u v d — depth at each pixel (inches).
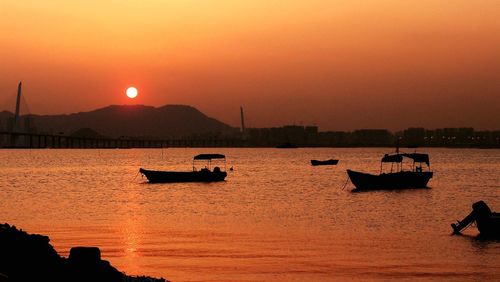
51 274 1638.8
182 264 2278.5
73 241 2792.8
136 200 5064.0
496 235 2962.6
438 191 6122.1
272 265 2263.8
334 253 2507.4
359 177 5856.3
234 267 2228.1
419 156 5782.5
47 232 3093.0
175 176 7032.5
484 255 2482.8
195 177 7091.5
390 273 2153.1
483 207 3014.3
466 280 2069.4
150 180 6988.2
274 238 2901.1
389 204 4739.2
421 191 5964.6
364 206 4566.9
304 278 2073.1
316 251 2549.2
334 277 2090.3
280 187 6619.1
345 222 3565.5
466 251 2571.4
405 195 5556.1
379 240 2856.8
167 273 2135.8
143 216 3873.0
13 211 4180.6
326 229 3235.7
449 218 3838.6
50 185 7027.6
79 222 3543.3
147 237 2918.3
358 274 2135.8
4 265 1663.4
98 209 4333.2
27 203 4815.5
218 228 3260.3
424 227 3351.4
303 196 5472.4
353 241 2822.3
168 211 4205.2
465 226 3078.2
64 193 5836.6
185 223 3491.6
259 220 3649.1
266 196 5472.4
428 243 2770.7
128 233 3056.1
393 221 3641.7
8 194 5738.2
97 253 1649.9
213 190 6156.5
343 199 5157.5
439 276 2119.8
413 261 2358.5
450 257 2443.4
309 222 3555.6
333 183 7352.4
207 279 2052.2
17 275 1627.7
